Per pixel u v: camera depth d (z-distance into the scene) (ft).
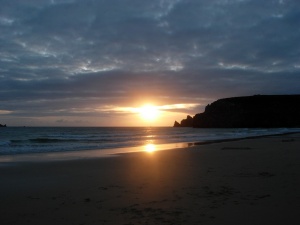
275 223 16.12
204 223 16.25
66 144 98.73
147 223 16.40
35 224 16.66
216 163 41.60
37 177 32.22
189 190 24.30
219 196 22.06
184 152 61.52
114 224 16.39
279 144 81.20
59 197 22.81
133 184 27.40
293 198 21.07
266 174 31.07
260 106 435.53
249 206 19.27
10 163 45.65
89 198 22.35
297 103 433.48
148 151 67.26
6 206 20.40
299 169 34.27
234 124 434.71
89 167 40.27
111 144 99.81
